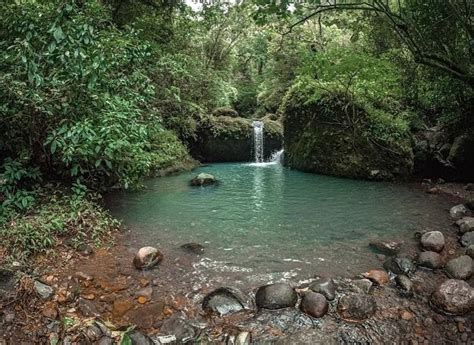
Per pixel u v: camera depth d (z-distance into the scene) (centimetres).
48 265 346
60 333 263
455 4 534
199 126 1182
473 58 552
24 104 407
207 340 262
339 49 855
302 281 341
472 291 291
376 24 781
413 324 280
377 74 791
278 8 473
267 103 1641
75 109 445
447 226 479
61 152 471
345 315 286
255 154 1229
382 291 322
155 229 473
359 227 485
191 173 942
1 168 470
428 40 576
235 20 1525
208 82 1288
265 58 1822
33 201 435
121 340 250
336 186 754
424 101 834
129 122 486
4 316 272
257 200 634
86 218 445
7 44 411
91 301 303
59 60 395
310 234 461
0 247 348
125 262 373
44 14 408
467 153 703
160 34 1016
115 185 641
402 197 643
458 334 269
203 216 534
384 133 801
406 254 394
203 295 317
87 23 391
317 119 918
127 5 952
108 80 491
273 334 268
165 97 1007
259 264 375
